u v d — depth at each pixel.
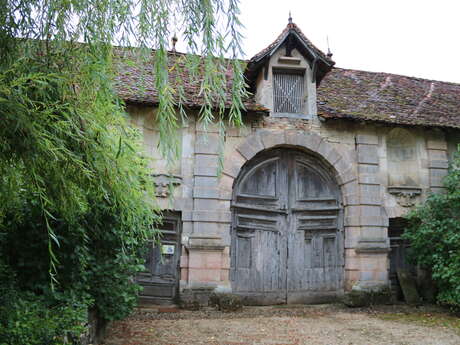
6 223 4.11
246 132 9.47
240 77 2.57
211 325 6.93
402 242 10.14
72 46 2.33
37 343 3.16
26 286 4.40
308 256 9.73
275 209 9.74
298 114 9.76
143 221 4.18
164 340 5.71
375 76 12.56
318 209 9.86
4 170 2.03
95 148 2.29
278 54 9.80
